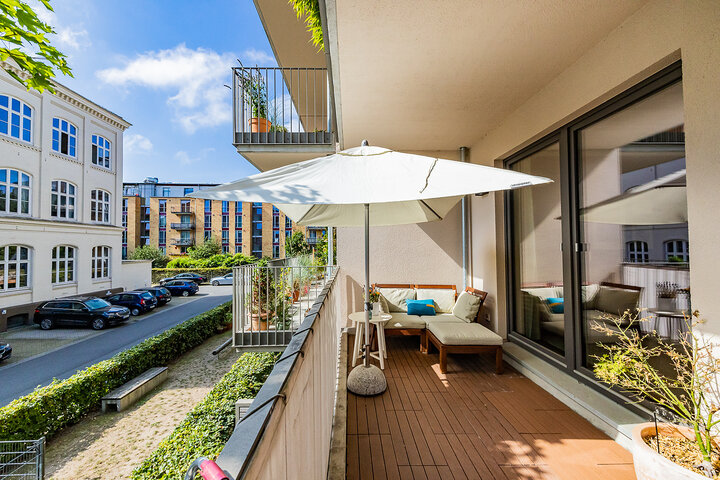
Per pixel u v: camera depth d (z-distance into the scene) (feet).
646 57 6.80
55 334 42.34
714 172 5.56
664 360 7.03
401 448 7.39
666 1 6.35
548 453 7.17
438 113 12.44
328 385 7.30
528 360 11.66
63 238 53.47
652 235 7.30
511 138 12.47
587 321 9.41
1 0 7.33
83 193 57.82
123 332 43.39
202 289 92.99
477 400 9.73
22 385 26.43
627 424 7.47
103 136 62.64
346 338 15.69
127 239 129.80
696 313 5.60
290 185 6.35
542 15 7.09
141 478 11.30
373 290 14.33
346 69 9.30
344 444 7.17
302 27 19.67
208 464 1.52
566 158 9.95
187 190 148.25
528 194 12.63
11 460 16.06
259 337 18.08
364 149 8.31
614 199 8.36
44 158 50.78
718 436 5.32
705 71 5.68
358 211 10.72
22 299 46.88
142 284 75.25
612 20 7.30
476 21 7.31
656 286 7.16
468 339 11.92
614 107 8.14
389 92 10.69
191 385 26.86
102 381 22.77
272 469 2.07
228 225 136.05
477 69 9.34
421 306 15.78
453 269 17.67
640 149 7.57
